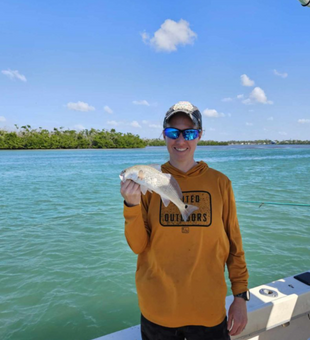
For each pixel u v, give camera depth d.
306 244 6.24
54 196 13.28
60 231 7.62
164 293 1.70
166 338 1.70
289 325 2.57
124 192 1.63
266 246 6.14
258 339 2.43
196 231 1.71
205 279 1.71
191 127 1.85
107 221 8.59
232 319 1.79
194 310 1.68
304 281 2.74
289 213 8.80
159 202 1.80
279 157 46.81
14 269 5.33
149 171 1.68
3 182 18.89
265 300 2.46
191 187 1.82
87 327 3.80
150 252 1.78
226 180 1.90
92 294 4.52
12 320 3.93
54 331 3.73
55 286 4.75
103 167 31.58
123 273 5.16
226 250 1.84
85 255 5.95
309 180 17.56
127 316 4.01
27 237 7.14
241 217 8.38
